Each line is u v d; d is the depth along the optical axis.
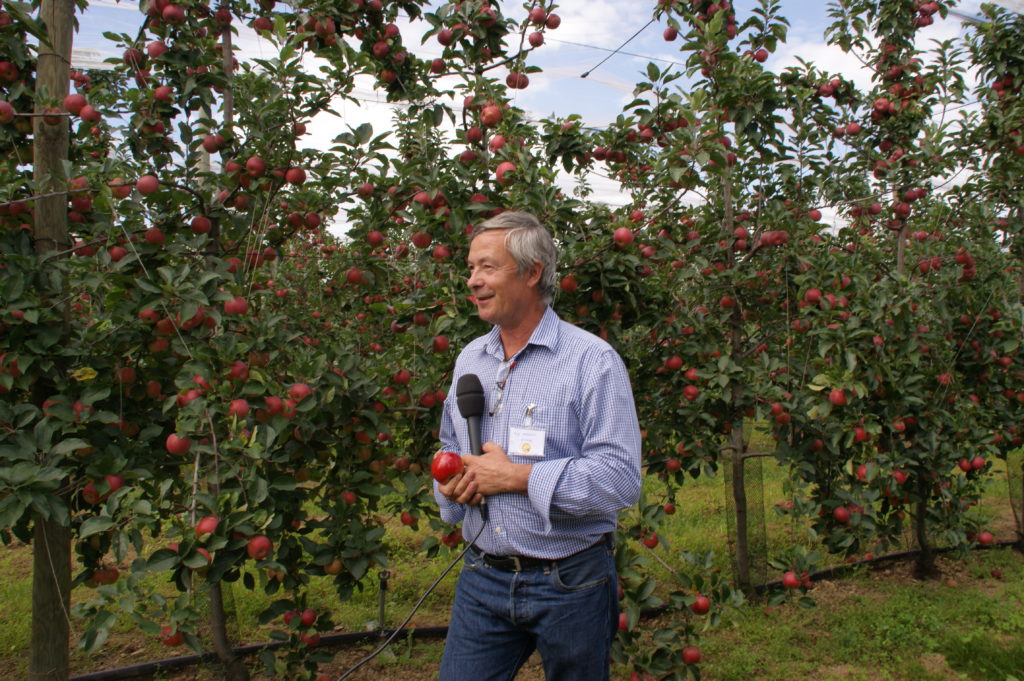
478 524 1.96
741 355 4.41
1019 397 5.02
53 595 2.82
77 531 2.78
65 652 2.88
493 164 3.15
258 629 4.09
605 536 1.96
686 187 3.42
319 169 3.22
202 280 2.49
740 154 4.23
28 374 2.53
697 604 2.97
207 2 3.37
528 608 1.86
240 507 2.36
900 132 5.10
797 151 4.60
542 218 3.01
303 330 3.92
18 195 2.72
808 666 3.73
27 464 2.25
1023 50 5.20
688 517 6.10
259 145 3.03
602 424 1.81
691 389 3.78
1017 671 3.56
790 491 4.00
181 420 2.40
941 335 4.69
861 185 5.24
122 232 2.60
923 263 4.99
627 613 2.73
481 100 3.20
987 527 6.01
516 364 1.95
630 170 4.13
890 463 3.92
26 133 3.03
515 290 1.91
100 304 2.97
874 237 5.69
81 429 2.58
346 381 2.97
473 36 3.39
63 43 2.79
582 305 3.21
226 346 2.55
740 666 3.69
